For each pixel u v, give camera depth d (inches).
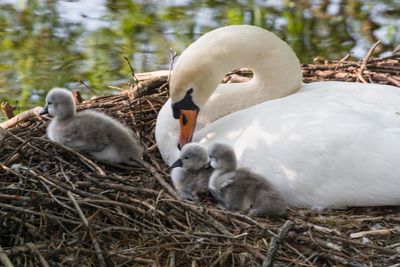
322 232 448.8
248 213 474.3
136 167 522.6
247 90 545.3
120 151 516.7
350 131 474.9
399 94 513.0
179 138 528.1
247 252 431.5
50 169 497.7
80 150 515.8
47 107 530.0
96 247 424.5
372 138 473.4
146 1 895.1
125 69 762.2
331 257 433.1
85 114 532.1
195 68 527.2
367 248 445.1
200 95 532.1
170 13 874.8
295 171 476.7
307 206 482.0
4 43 813.2
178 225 449.7
